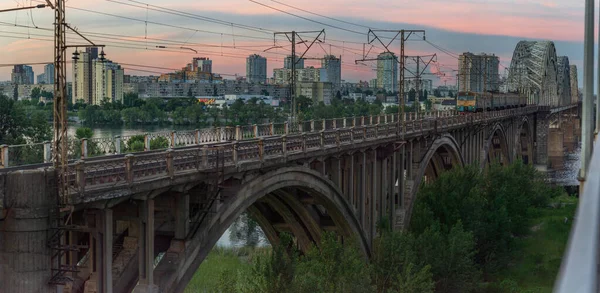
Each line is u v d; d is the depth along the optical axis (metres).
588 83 15.29
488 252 59.12
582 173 15.20
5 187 18.27
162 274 24.28
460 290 46.34
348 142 41.72
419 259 46.78
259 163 30.77
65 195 19.19
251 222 89.19
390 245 40.84
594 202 3.41
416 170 59.72
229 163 28.30
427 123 61.41
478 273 48.72
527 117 138.00
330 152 39.09
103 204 20.94
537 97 178.75
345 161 43.31
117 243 24.97
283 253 31.16
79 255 23.78
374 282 39.03
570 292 2.43
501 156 115.12
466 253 48.47
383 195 50.41
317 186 38.25
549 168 157.38
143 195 22.75
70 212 19.34
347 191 43.62
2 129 66.19
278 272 30.47
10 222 18.33
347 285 31.48
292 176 35.03
